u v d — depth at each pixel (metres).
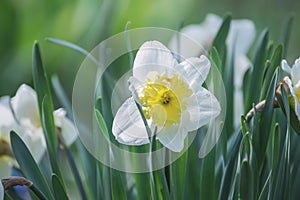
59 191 0.97
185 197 1.00
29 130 1.08
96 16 2.17
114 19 2.08
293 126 0.96
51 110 1.02
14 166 1.11
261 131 0.96
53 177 0.97
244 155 0.98
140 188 1.02
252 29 1.21
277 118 1.02
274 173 0.96
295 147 1.03
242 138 0.96
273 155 0.96
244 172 0.94
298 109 0.94
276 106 0.97
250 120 0.99
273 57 1.00
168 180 0.97
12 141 1.01
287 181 0.97
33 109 1.08
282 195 0.97
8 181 0.97
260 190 0.99
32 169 1.01
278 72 0.97
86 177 1.11
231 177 0.98
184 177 0.98
